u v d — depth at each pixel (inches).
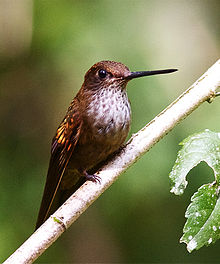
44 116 454.6
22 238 405.7
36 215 411.8
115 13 428.5
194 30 450.6
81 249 462.6
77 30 424.2
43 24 433.1
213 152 219.6
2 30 469.4
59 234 221.1
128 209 416.2
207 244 209.2
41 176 428.8
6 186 421.7
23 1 467.5
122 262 445.4
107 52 415.8
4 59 469.7
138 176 398.3
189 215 211.8
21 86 461.4
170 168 393.7
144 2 442.9
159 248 436.8
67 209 225.8
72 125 293.7
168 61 425.4
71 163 306.8
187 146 222.1
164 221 422.9
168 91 407.8
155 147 397.4
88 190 232.7
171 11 451.2
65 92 438.6
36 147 449.4
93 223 460.1
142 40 423.2
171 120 244.4
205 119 397.1
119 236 444.1
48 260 455.5
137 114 397.1
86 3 431.5
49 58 435.8
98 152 295.4
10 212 411.5
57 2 433.1
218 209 211.8
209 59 443.2
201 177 395.9
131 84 403.2
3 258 397.1
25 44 463.5
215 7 463.8
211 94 243.4
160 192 402.3
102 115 287.6
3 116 461.1
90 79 296.7
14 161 439.5
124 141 294.2
